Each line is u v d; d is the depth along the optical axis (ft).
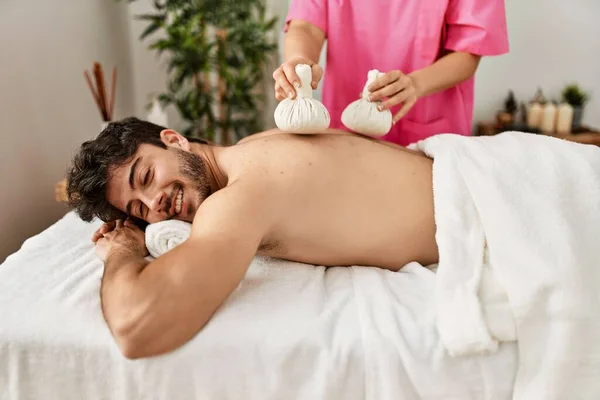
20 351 2.82
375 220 3.38
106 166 3.41
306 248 3.44
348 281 3.28
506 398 2.73
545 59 8.95
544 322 2.77
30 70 6.00
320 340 2.73
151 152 3.46
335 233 3.37
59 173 6.73
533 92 9.15
